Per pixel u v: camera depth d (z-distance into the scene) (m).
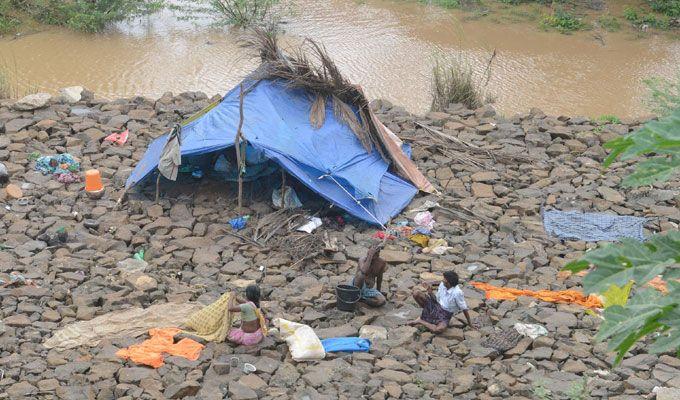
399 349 13.52
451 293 13.84
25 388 12.10
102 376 12.50
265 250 16.52
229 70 31.81
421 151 20.95
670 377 12.78
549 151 21.28
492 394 12.48
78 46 33.75
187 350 13.20
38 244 16.38
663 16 37.81
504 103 29.06
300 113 18.86
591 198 19.00
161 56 33.03
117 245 16.66
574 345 13.72
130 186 18.19
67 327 13.69
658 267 5.12
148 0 38.34
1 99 23.52
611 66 32.81
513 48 34.41
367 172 18.42
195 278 15.60
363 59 32.81
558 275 16.11
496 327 14.29
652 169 5.32
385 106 23.58
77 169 19.53
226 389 12.39
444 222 18.05
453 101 25.05
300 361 13.18
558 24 36.81
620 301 8.50
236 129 17.91
